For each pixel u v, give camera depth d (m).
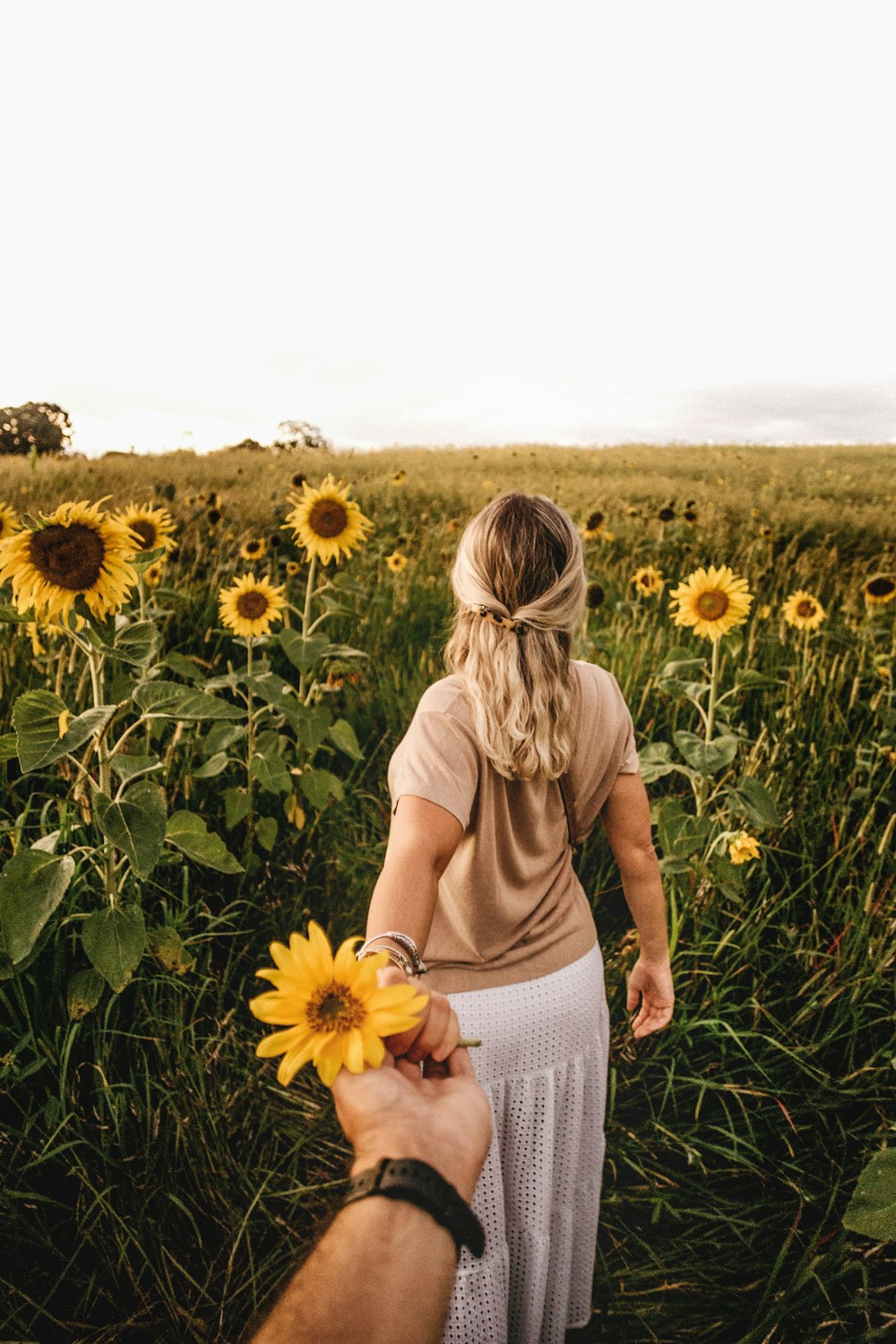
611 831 1.49
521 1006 1.30
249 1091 1.90
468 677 1.19
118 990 1.59
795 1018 2.11
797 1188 1.78
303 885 2.55
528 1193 1.35
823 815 2.70
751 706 3.54
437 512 10.56
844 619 4.81
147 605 2.89
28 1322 1.44
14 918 1.49
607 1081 2.05
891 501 16.58
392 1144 0.59
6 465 12.20
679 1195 1.85
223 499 9.00
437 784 1.13
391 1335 0.47
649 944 1.59
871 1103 1.93
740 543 8.20
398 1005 0.62
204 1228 1.64
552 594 1.18
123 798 1.57
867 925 2.16
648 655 3.82
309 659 2.56
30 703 1.59
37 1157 1.57
